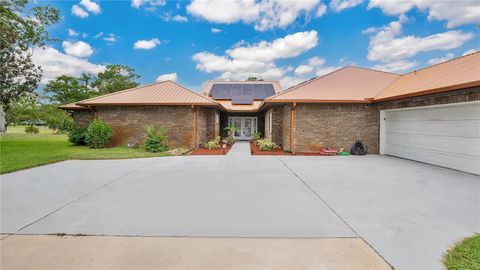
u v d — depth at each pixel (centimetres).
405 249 303
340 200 496
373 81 1388
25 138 2325
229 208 450
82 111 1722
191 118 1370
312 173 762
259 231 354
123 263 272
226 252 296
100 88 3381
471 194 541
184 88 1587
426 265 270
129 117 1400
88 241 321
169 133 1377
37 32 1658
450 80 848
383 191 563
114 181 656
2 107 1744
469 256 285
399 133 1117
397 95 988
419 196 525
